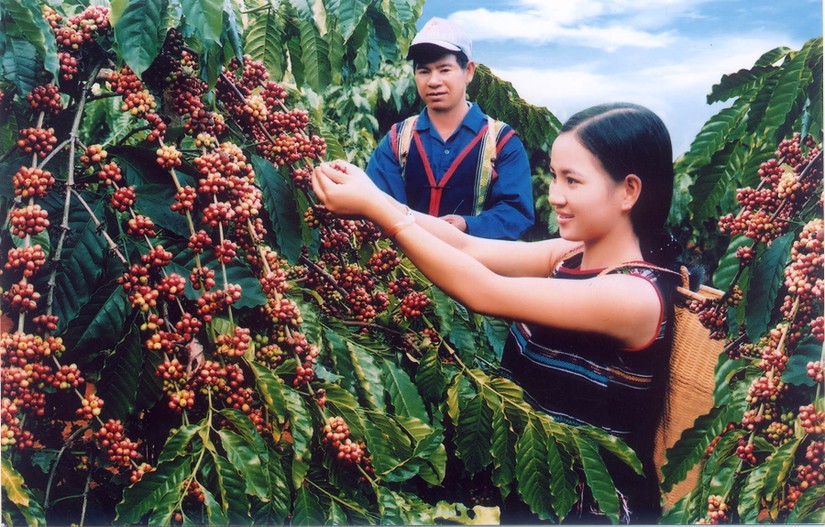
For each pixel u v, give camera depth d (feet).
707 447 4.16
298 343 3.57
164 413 3.79
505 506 4.77
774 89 4.37
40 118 3.40
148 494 3.12
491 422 4.25
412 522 3.61
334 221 4.33
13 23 3.29
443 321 4.55
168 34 3.62
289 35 4.56
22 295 3.12
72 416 3.71
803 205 4.37
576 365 3.99
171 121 3.79
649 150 3.87
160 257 3.27
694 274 4.44
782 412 4.09
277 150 3.85
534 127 6.41
